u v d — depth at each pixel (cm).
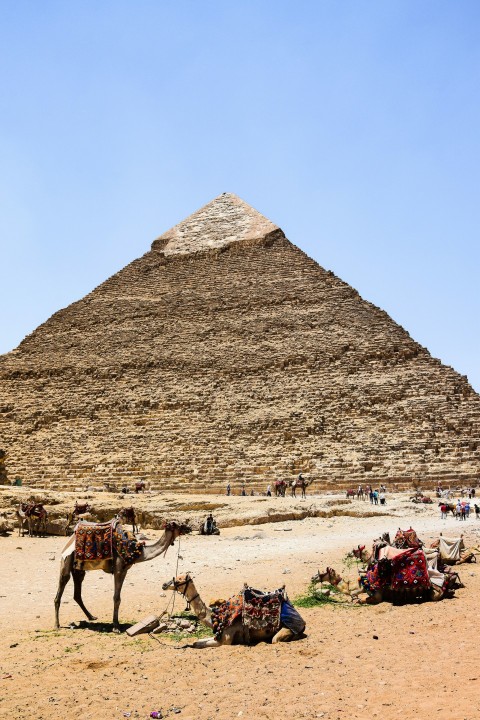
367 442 11462
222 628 1920
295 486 9375
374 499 8369
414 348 14188
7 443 13362
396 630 1927
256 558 3722
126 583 3012
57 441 13238
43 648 1942
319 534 5212
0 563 3766
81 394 14962
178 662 1772
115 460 11994
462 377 12988
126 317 17512
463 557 3014
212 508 6738
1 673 1744
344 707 1383
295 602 2362
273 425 12400
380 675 1552
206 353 15550
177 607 2423
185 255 19088
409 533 2566
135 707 1488
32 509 5200
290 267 17800
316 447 11556
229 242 19025
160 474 11325
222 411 13312
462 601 2217
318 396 13150
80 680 1673
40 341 17262
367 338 14725
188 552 4141
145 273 18988
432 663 1603
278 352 14962
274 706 1427
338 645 1822
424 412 12025
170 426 13125
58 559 3947
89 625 2212
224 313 16938
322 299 16462
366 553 2448
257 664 1712
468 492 9356
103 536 2175
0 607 2588
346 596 2416
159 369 15338
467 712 1278
